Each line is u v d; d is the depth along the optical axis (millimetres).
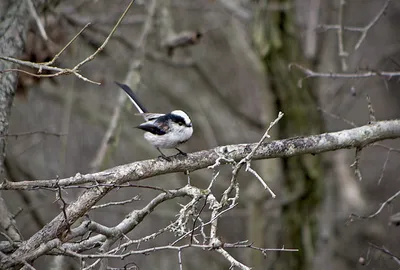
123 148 18047
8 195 14922
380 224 15484
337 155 16781
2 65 8883
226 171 17781
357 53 16922
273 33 13703
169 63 15055
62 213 7012
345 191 16297
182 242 16016
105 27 15602
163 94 18406
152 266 15672
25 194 12695
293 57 13758
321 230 14500
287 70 13656
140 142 17125
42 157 16453
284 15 13711
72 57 12969
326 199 14617
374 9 18656
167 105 19219
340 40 9883
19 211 8383
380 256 8891
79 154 16984
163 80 19016
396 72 9359
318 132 13906
